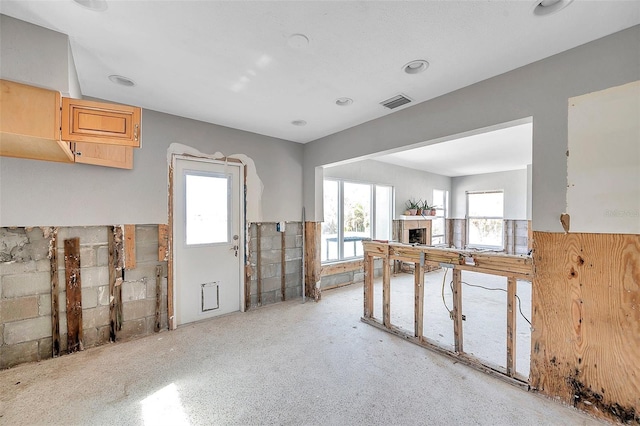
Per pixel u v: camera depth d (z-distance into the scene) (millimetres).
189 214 3320
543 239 1990
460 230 7801
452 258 2547
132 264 2893
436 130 2670
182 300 3266
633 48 1654
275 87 2488
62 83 1760
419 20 1645
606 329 1745
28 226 2371
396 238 6242
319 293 4258
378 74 2260
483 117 2342
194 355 2564
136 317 2936
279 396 1991
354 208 5539
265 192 3959
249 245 3799
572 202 1870
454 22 1659
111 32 1747
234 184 3684
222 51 1955
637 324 1650
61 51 1753
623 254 1690
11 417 1771
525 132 3850
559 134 1929
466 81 2365
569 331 1878
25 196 2355
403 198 6473
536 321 2018
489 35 1777
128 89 2520
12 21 1618
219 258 3561
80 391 2035
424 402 1929
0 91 1591
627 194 1676
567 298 1888
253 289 3865
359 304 4055
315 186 4207
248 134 3768
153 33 1762
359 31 1746
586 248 1816
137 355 2557
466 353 2508
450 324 3311
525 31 1734
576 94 1860
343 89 2521
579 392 1837
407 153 5133
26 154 2197
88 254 2668
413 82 2391
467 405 1898
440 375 2256
